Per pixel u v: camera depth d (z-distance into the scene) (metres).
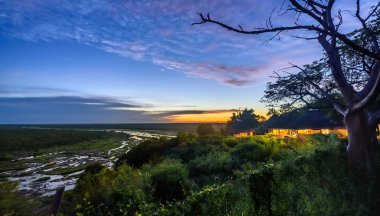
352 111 8.08
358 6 7.79
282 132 45.22
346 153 8.55
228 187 5.45
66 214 11.68
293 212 6.30
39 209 16.41
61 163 54.72
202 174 16.70
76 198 13.64
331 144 9.73
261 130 50.91
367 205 6.41
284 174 7.59
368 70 10.89
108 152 71.88
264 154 18.59
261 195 5.87
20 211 14.68
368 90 8.20
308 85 12.61
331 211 6.51
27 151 77.19
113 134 157.12
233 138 29.50
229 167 16.22
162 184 13.84
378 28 10.05
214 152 22.08
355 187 7.23
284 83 13.29
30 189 32.12
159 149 27.33
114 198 4.82
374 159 7.82
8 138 115.56
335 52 9.13
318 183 7.96
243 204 5.74
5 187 15.32
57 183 35.88
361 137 8.15
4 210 14.02
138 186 11.70
